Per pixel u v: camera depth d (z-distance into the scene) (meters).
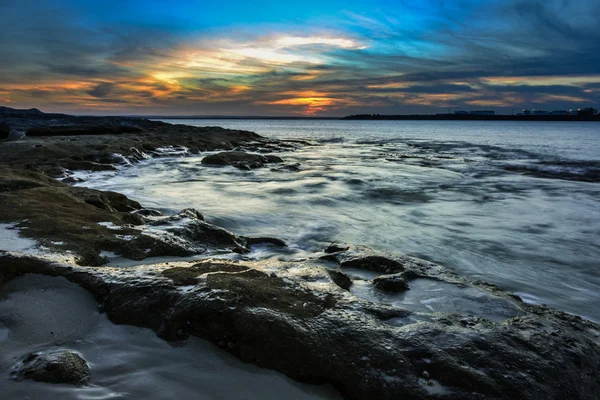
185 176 19.02
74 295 4.30
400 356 3.47
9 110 56.59
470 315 4.69
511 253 8.62
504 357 3.60
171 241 6.61
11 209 7.00
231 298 3.92
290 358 3.43
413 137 62.50
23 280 4.45
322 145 43.22
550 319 4.69
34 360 3.18
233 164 22.22
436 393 3.18
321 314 3.98
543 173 21.30
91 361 3.35
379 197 14.75
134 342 3.67
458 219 11.57
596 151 34.62
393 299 5.09
